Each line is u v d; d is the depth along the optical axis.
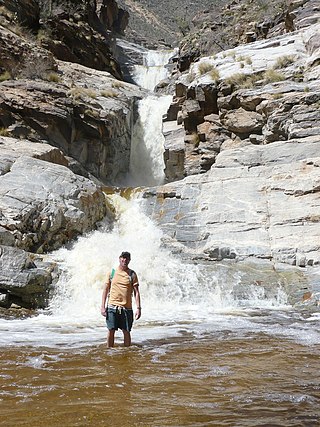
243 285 11.76
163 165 26.25
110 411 4.30
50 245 13.10
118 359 6.30
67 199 13.96
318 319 9.58
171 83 33.47
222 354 6.63
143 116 27.47
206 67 22.64
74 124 21.80
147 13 90.94
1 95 20.30
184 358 6.39
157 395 4.77
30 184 13.72
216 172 16.19
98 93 26.06
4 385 5.08
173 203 16.05
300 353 6.70
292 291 11.52
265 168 15.62
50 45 30.12
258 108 18.88
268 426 3.95
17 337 7.79
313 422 4.04
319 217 13.61
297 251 13.02
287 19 26.83
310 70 19.52
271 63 20.70
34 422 4.02
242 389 4.98
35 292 11.02
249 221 14.21
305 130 16.50
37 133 20.50
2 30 24.09
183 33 56.25
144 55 45.22
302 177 14.70
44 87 21.64
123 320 7.15
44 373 5.57
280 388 5.02
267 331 8.35
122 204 16.42
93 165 22.27
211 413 4.26
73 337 7.85
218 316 9.94
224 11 38.31
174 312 10.42
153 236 14.92
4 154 14.73
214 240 14.02
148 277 12.01
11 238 11.88
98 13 44.41
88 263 12.15
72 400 4.60
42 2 32.75
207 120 20.83
